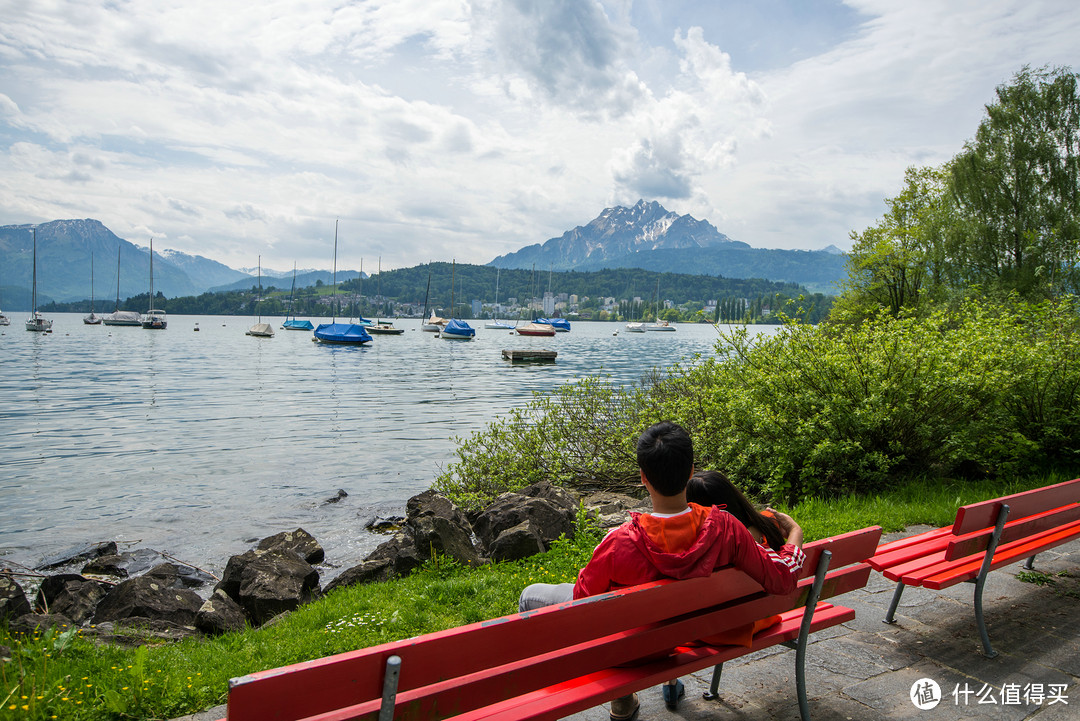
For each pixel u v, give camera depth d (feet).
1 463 52.29
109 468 50.42
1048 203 75.66
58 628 17.66
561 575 19.98
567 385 41.78
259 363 175.52
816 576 10.23
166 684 12.70
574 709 7.82
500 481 37.19
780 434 29.94
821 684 11.78
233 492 42.91
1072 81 76.59
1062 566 18.01
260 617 21.94
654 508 9.00
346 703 5.96
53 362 169.78
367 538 33.04
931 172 90.33
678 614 8.41
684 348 281.33
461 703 6.85
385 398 100.78
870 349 29.73
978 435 29.19
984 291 71.15
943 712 10.81
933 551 13.80
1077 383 28.19
